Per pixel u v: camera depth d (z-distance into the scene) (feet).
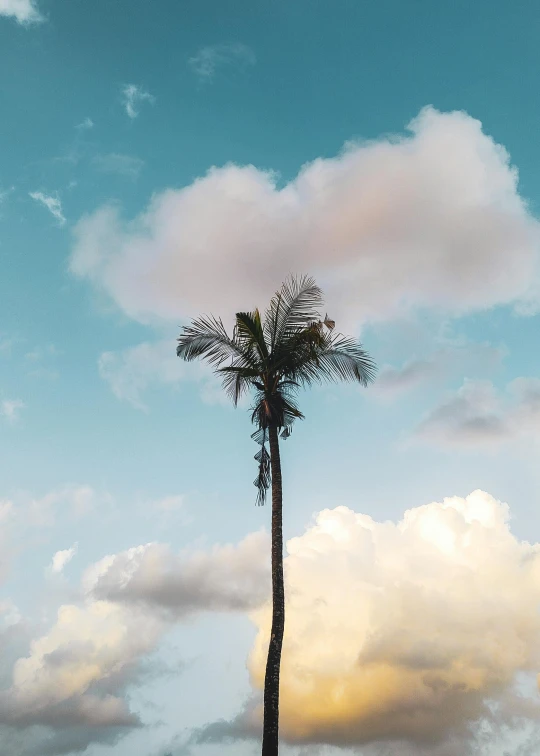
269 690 73.72
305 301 92.63
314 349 88.74
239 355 92.02
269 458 91.86
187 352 92.22
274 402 87.56
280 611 77.97
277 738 71.56
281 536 81.97
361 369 91.50
